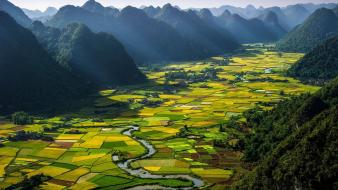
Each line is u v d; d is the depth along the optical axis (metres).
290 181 133.38
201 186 171.88
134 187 173.75
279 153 151.38
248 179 151.12
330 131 139.75
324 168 128.38
